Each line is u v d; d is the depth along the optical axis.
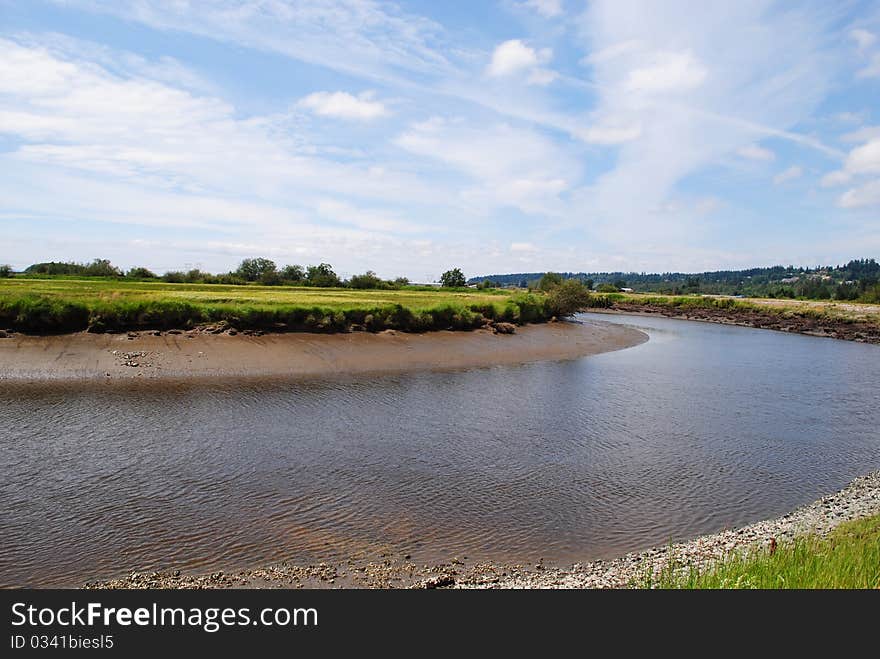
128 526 14.33
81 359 33.78
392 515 15.45
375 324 47.66
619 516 15.87
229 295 62.53
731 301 107.81
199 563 12.62
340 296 73.38
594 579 11.81
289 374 35.53
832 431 25.39
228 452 20.22
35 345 34.78
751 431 25.05
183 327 40.69
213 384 31.77
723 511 16.41
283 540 13.82
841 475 19.73
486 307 59.69
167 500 15.98
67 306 37.75
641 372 40.81
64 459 19.03
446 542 13.98
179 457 19.55
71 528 14.15
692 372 41.25
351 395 30.23
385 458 20.14
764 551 12.02
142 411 25.36
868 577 10.27
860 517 15.46
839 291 149.88
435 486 17.67
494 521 15.29
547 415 27.12
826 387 36.12
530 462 20.20
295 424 24.09
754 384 36.75
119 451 19.95
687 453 21.69
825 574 10.33
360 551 13.36
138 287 71.69
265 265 123.06
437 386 33.59
